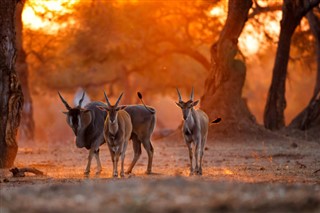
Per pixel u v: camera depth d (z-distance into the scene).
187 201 37.19
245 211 35.72
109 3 168.62
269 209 36.22
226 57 118.25
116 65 199.00
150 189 41.53
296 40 166.38
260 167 78.75
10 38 78.00
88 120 70.88
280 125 132.75
